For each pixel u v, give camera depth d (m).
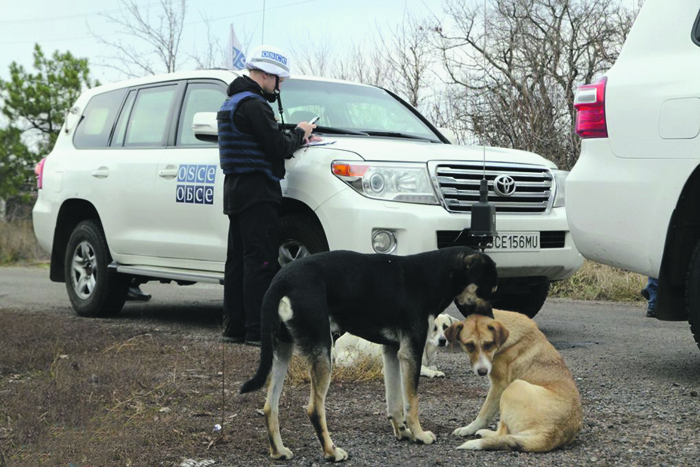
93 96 8.50
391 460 3.45
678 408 4.24
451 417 4.21
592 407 4.29
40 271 14.66
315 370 3.42
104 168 7.70
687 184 4.61
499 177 5.96
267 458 3.49
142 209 7.26
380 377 5.12
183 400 4.46
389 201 5.62
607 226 4.94
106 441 3.62
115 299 7.85
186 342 6.25
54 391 4.45
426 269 3.74
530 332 3.81
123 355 5.63
